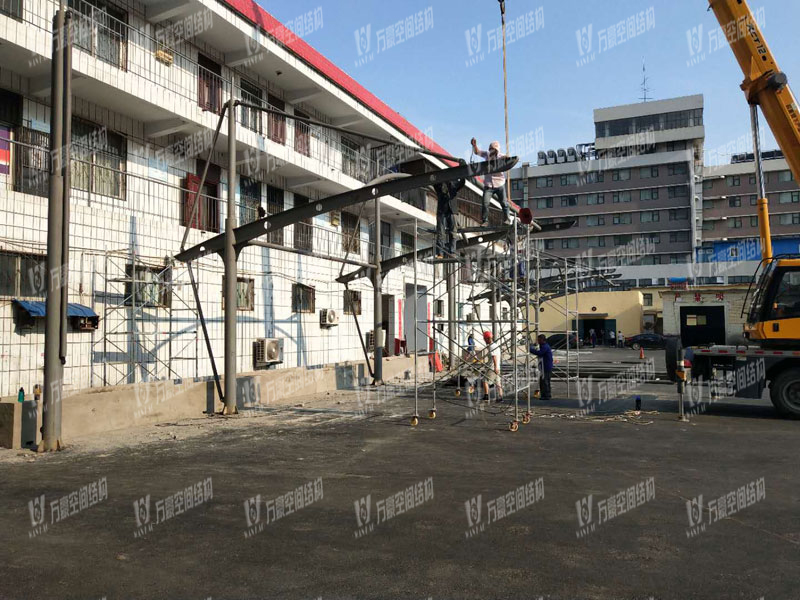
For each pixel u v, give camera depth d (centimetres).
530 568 462
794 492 691
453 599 408
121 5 1547
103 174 1513
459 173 1187
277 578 443
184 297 1669
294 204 2262
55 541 523
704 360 1462
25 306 1216
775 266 1361
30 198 1266
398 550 502
